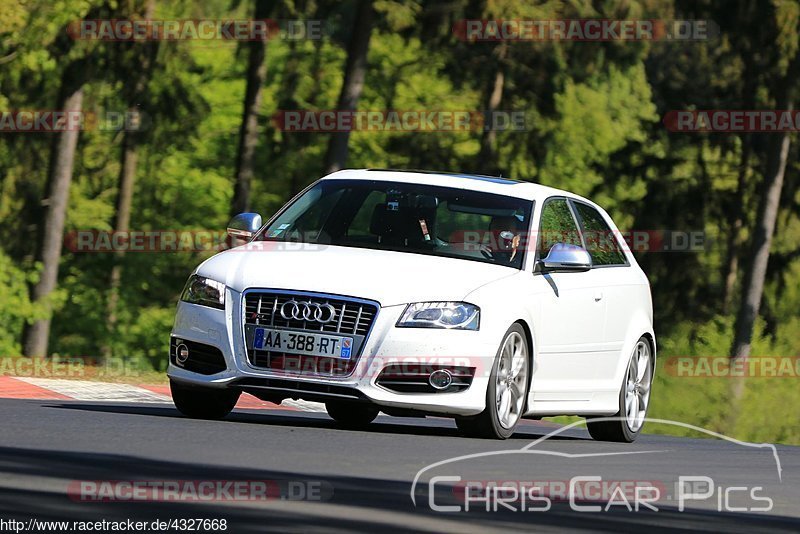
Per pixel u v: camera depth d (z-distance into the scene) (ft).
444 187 118.42
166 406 136.87
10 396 134.21
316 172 449.89
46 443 80.59
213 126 456.45
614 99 472.85
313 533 54.54
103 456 75.15
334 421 127.24
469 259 111.96
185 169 451.53
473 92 438.81
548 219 119.55
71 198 410.72
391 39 438.81
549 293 113.91
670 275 426.10
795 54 368.68
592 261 125.18
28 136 348.18
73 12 295.69
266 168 449.48
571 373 118.52
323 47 422.82
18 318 329.72
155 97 366.02
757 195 419.74
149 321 408.46
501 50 395.14
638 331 130.41
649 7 357.20
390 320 102.58
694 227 423.64
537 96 407.23
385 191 117.50
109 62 333.83
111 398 142.82
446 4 322.34
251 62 373.40
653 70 461.37
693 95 430.20
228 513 57.93
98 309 403.95
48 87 345.31
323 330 102.78
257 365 103.91
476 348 103.91
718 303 435.53
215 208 452.76
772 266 416.05
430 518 60.64
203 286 107.45
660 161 421.59
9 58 319.47
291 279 104.58
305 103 388.78
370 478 73.46
